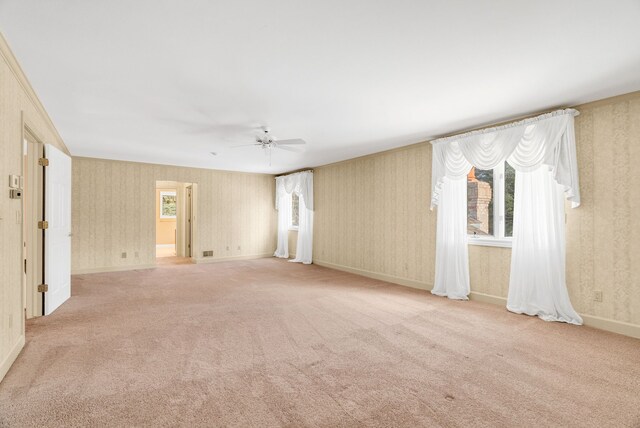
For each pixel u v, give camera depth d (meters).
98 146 5.38
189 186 8.68
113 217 6.64
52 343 2.90
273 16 1.92
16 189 2.56
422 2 1.80
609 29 2.05
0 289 2.24
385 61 2.49
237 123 4.06
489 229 4.53
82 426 1.78
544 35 2.13
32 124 3.12
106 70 2.61
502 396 2.11
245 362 2.56
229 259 8.16
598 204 3.34
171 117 3.81
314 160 6.70
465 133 4.33
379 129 4.38
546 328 3.32
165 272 6.48
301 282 5.56
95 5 1.80
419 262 5.14
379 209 5.86
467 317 3.67
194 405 1.99
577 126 3.48
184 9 1.84
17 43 2.20
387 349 2.82
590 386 2.23
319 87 2.96
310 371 2.42
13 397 2.05
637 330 3.09
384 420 1.86
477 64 2.54
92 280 5.67
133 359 2.60
